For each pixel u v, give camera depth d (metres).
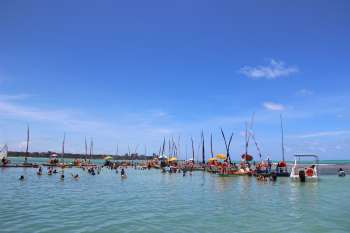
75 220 24.23
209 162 98.38
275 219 25.19
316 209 29.88
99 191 44.66
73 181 61.25
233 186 52.88
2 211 27.67
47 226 22.14
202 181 63.97
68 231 20.84
